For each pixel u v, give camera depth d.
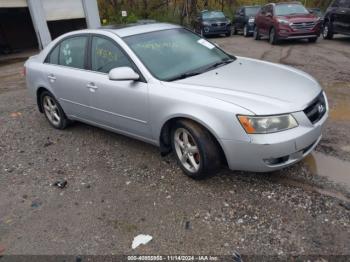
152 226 3.09
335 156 3.98
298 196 3.31
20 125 6.05
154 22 4.96
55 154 4.72
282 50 12.14
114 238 2.99
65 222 3.26
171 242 2.88
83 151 4.72
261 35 15.81
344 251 2.63
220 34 21.23
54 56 5.20
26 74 5.71
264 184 3.54
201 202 3.35
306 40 14.70
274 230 2.91
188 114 3.40
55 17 17.77
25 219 3.36
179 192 3.55
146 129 3.99
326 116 3.62
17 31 21.14
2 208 3.57
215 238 2.88
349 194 3.28
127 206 3.40
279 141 3.09
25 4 16.69
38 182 4.03
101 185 3.83
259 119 3.08
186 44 4.47
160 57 4.07
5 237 3.13
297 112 3.19
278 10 14.21
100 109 4.48
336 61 9.34
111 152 4.60
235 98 3.27
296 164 3.86
